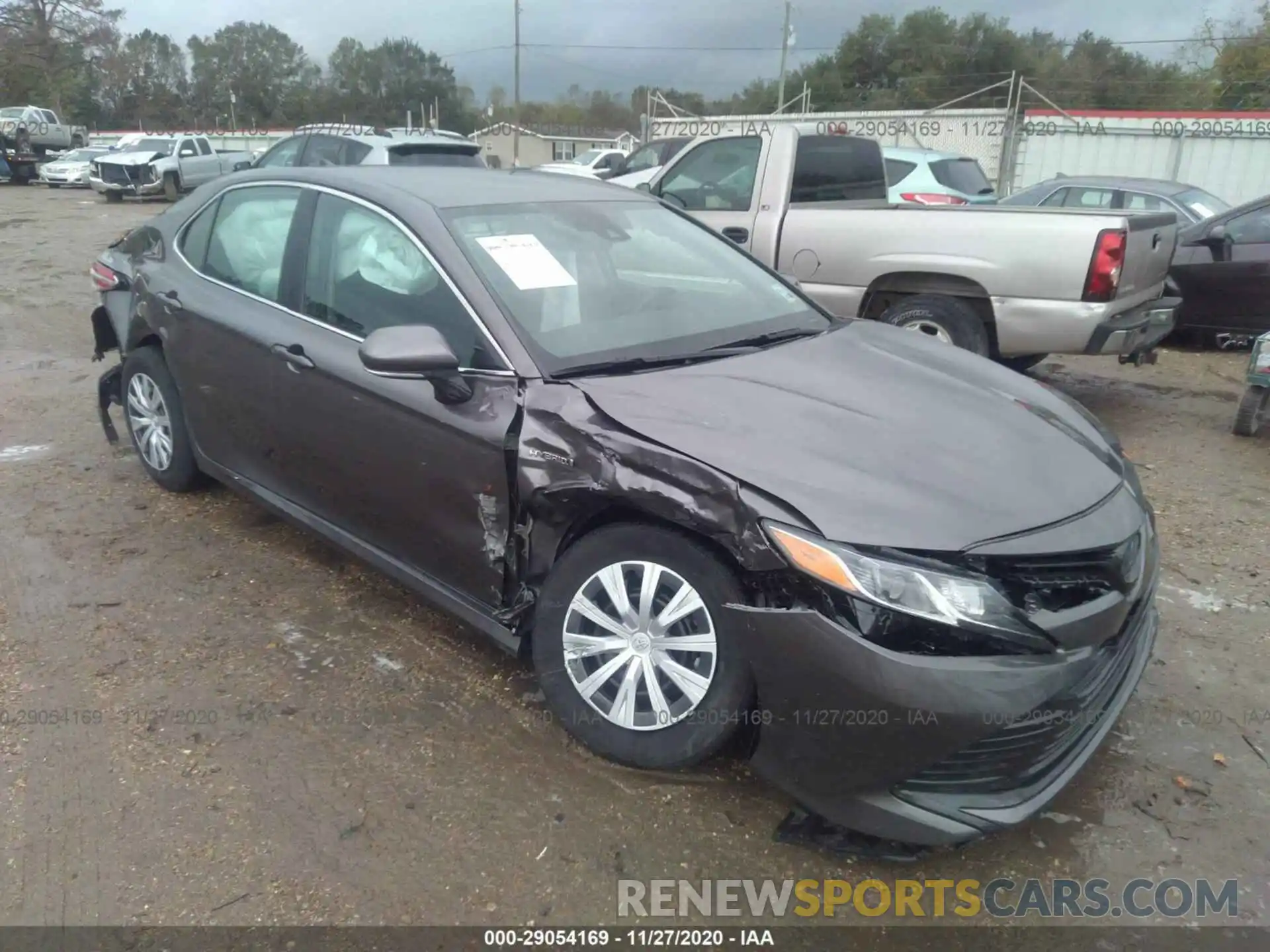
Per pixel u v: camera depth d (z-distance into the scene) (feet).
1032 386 11.98
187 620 12.86
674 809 9.59
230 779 9.90
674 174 25.72
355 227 12.42
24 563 14.37
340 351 11.95
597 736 9.99
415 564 11.72
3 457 18.57
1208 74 140.87
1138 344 21.61
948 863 9.10
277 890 8.57
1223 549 15.78
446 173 13.83
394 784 9.86
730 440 9.23
